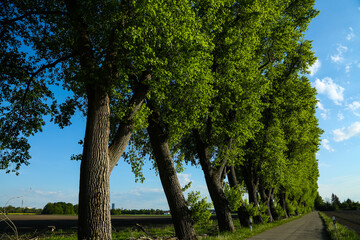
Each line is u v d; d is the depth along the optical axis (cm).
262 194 3012
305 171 3969
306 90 2550
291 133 2888
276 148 2291
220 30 1223
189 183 1268
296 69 2414
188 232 1125
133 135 1285
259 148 2275
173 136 1179
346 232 1554
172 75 946
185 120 1138
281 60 2070
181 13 898
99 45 963
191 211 1185
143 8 791
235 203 1563
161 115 1181
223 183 1683
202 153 1558
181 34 879
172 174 1166
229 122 1524
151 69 903
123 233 1864
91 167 766
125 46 800
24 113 1181
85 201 746
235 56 1432
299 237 1475
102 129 805
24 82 1171
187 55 921
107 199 771
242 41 1475
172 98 1145
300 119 2838
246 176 2422
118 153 869
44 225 3203
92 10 879
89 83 811
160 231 2020
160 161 1173
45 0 1050
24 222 4044
